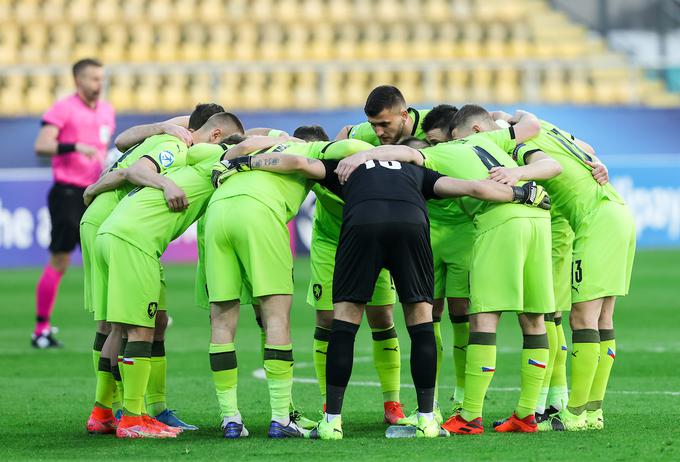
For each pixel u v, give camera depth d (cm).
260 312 2541
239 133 2564
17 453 2097
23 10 8825
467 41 8950
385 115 2381
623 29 9369
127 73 7712
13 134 7194
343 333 2219
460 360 2608
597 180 2409
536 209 2297
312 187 2500
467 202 2355
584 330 2339
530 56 8875
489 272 2269
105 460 1995
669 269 6681
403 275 2214
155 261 2328
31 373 3403
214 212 2278
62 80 7944
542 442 2153
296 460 1967
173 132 2508
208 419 2580
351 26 8956
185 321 4806
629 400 2766
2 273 6919
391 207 2195
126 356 2305
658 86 8244
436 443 2147
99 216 2509
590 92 8431
